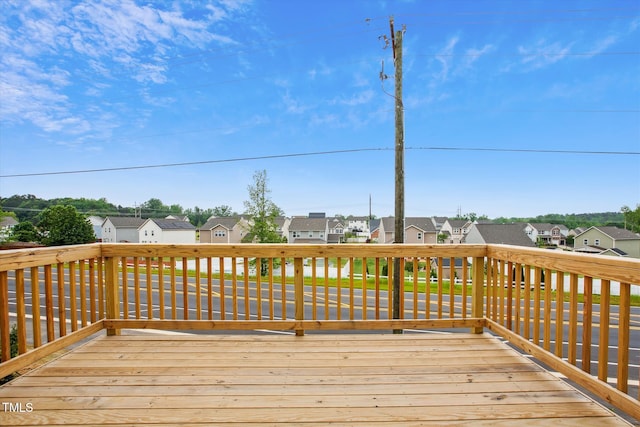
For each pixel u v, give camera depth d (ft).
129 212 184.85
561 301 6.78
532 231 181.88
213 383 6.67
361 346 8.68
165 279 53.98
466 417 5.50
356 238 193.67
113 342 8.95
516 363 7.63
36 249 7.36
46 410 5.69
